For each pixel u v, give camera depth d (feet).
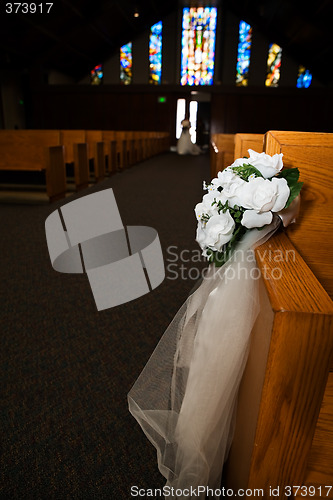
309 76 47.44
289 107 47.50
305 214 2.95
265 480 2.31
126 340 5.47
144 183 19.66
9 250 9.21
